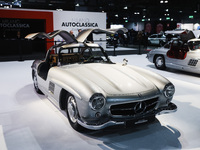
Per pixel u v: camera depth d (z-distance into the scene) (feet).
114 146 9.04
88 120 9.02
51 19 46.93
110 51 51.39
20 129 10.55
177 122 11.46
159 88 10.25
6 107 13.58
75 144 9.20
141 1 82.28
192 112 12.83
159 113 9.96
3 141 9.43
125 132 10.31
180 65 23.31
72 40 14.57
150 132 10.31
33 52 51.65
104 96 8.91
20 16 44.27
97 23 52.39
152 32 84.74
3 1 67.05
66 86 10.02
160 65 26.58
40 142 9.35
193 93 16.62
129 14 123.75
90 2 79.10
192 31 23.15
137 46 69.67
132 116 9.27
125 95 9.19
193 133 10.23
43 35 12.50
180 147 8.97
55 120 11.60
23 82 20.20
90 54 14.82
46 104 14.15
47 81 12.75
